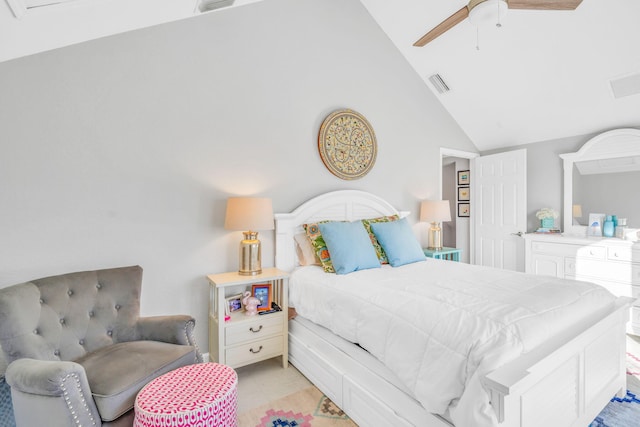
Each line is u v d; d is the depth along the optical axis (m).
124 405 1.36
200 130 2.42
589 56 2.86
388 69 3.61
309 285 2.28
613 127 3.40
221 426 1.34
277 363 2.49
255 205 2.31
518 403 1.15
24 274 1.85
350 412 1.80
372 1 3.33
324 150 3.02
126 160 2.14
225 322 2.16
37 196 1.88
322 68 3.07
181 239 2.35
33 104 1.87
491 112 3.94
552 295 1.67
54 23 1.51
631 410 1.85
